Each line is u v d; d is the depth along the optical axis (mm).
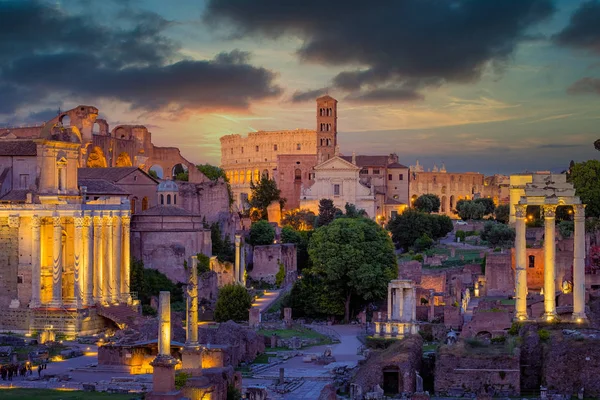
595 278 157750
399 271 190500
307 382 111938
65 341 135750
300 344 141125
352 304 176875
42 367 112750
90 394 94750
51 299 144125
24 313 142125
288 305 173875
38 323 141375
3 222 145125
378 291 169250
